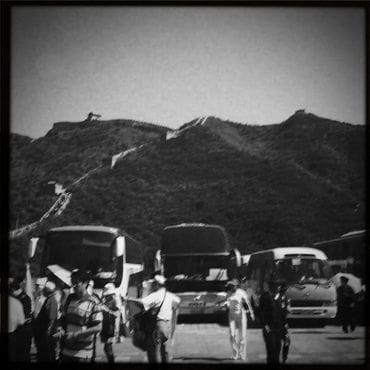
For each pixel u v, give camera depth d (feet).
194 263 54.49
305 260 51.72
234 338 42.11
